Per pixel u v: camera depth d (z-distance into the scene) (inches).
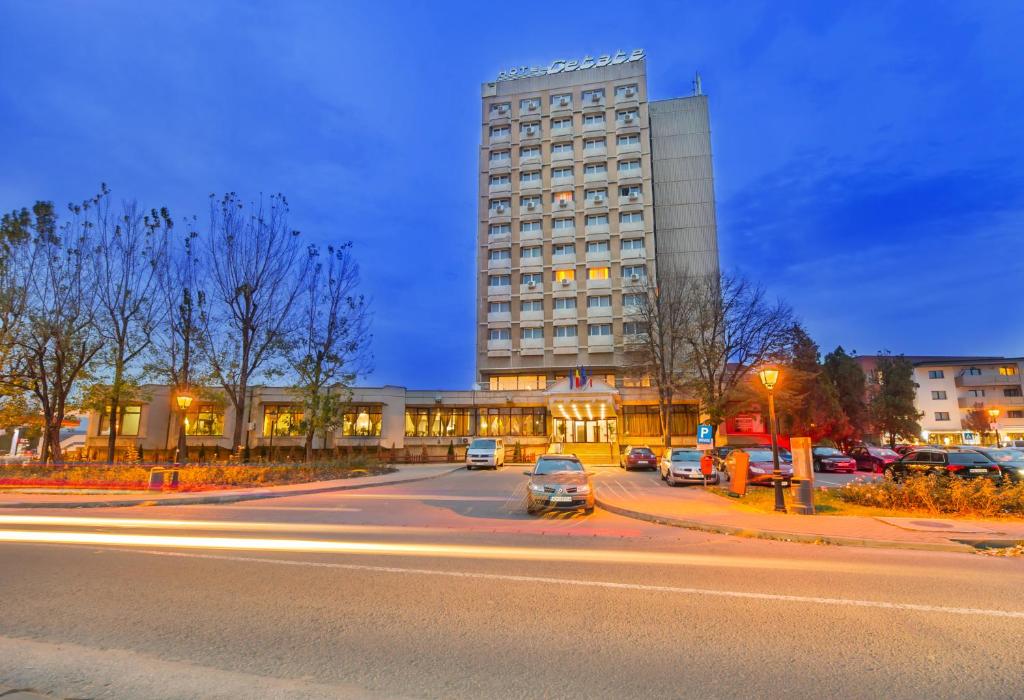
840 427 1565.0
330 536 378.9
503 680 145.3
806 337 1599.4
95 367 1097.4
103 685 140.5
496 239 2374.5
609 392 1561.3
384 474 1022.4
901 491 510.6
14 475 813.2
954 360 2488.9
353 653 163.0
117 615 197.0
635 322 1707.7
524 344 2247.8
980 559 316.2
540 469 586.6
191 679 144.5
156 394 1541.6
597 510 563.5
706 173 2427.4
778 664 156.1
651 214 2267.5
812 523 428.8
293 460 1321.4
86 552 312.5
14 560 289.3
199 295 1161.4
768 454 818.2
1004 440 2283.5
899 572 274.8
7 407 1110.4
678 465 828.6
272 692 137.3
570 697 135.9
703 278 1667.1
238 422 1155.3
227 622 189.9
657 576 259.9
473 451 1269.7
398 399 1662.2
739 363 1540.4
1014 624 191.5
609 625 188.4
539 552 322.0
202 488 736.3
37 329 1001.5
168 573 260.5
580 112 2431.1
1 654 160.9
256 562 286.2
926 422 2440.9
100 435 1505.9
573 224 2330.2
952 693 138.2
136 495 653.3
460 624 188.7
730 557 313.6
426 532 402.3
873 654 163.8
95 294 1090.1
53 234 1057.5
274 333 1171.9
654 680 145.7
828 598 223.1
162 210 1161.4
